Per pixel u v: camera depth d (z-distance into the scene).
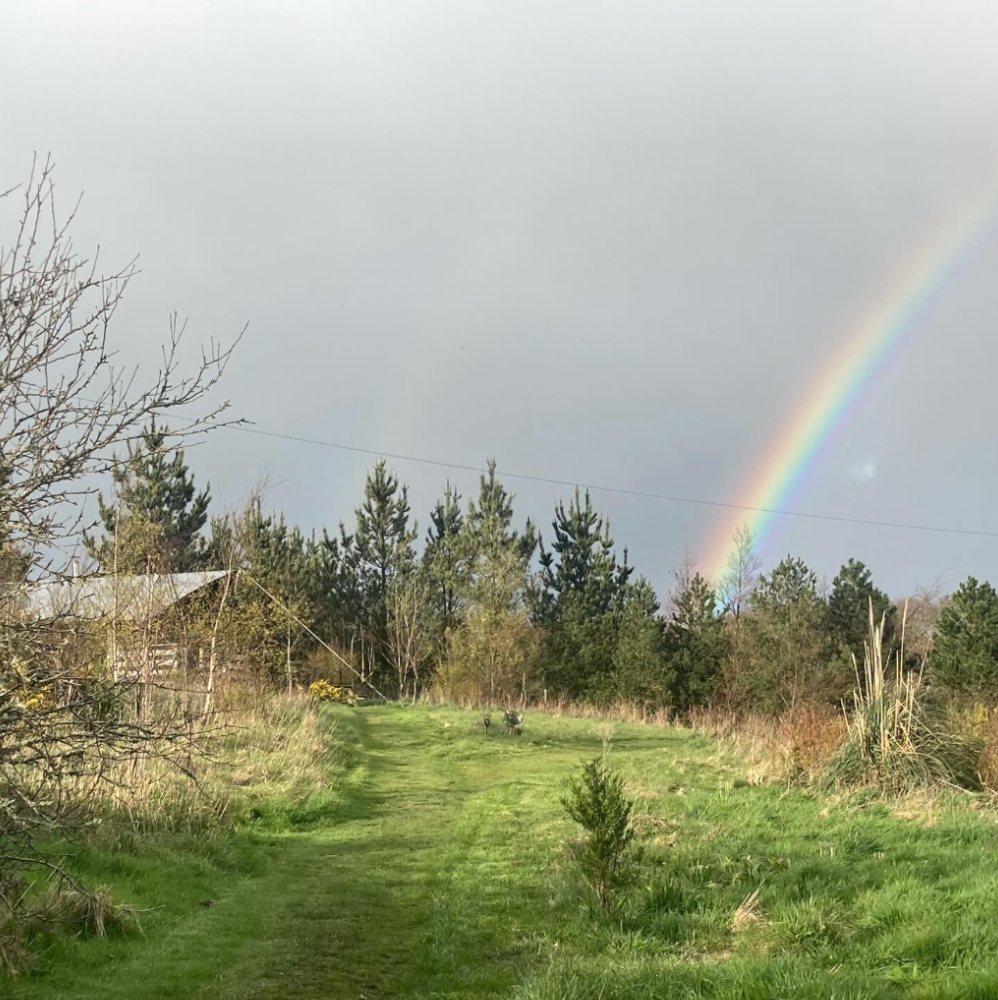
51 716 5.04
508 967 6.68
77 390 5.04
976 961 5.20
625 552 53.94
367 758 19.77
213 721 12.35
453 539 52.22
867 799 12.28
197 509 41.59
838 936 6.16
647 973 5.57
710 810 11.66
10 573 5.00
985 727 14.80
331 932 7.80
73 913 6.97
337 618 48.94
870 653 15.05
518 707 34.25
